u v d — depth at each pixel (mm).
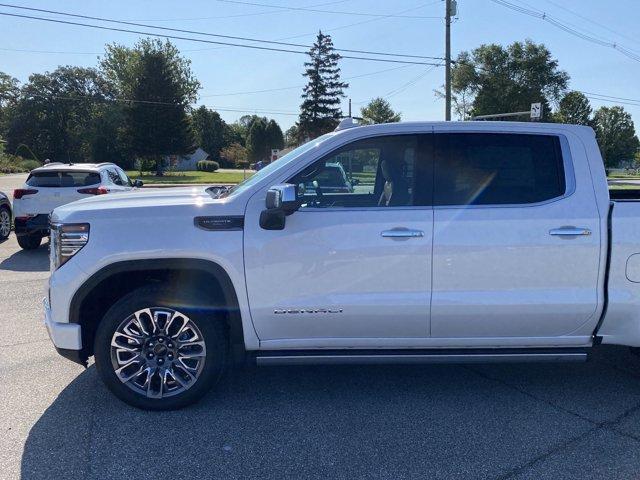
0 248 11148
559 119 67062
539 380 4484
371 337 3904
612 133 87562
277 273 3756
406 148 3971
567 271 3809
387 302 3777
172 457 3307
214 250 3713
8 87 82062
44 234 10531
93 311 3994
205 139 103688
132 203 3939
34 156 75938
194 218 3752
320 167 3971
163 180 45375
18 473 3123
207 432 3605
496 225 3783
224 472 3154
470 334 3912
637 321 3879
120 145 64188
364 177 4227
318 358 3896
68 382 4371
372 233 3760
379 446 3439
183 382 3875
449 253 3768
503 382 4441
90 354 4043
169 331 3848
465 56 62969
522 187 3900
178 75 57188
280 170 3914
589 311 3836
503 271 3793
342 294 3781
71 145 80438
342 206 4047
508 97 61219
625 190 5445
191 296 3793
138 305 3768
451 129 3965
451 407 3984
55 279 3760
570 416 3848
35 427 3652
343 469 3189
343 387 4332
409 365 4797
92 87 81188
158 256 3707
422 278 3785
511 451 3385
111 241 3715
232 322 3812
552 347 4000
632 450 3395
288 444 3463
